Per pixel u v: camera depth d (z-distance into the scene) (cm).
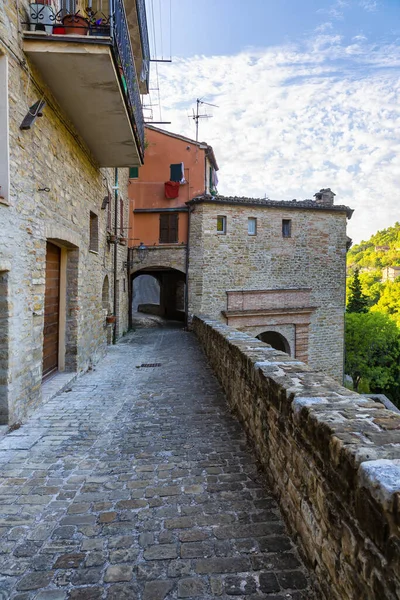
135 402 591
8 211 440
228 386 577
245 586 207
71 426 482
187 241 1700
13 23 445
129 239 1753
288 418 262
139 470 354
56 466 365
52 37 475
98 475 345
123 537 252
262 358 406
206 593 202
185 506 289
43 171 554
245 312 1655
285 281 1741
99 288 1014
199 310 1639
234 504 291
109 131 732
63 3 600
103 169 1045
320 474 201
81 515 279
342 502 172
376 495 139
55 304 746
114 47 500
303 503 228
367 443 172
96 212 935
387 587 133
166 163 1753
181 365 902
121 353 1165
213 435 441
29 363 519
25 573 220
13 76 447
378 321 2619
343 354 1864
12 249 454
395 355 2644
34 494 312
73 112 649
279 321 1728
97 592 205
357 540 157
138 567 223
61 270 759
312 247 1780
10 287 453
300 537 232
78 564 227
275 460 298
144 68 1262
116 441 429
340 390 268
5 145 434
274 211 1720
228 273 1662
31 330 523
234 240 1667
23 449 408
